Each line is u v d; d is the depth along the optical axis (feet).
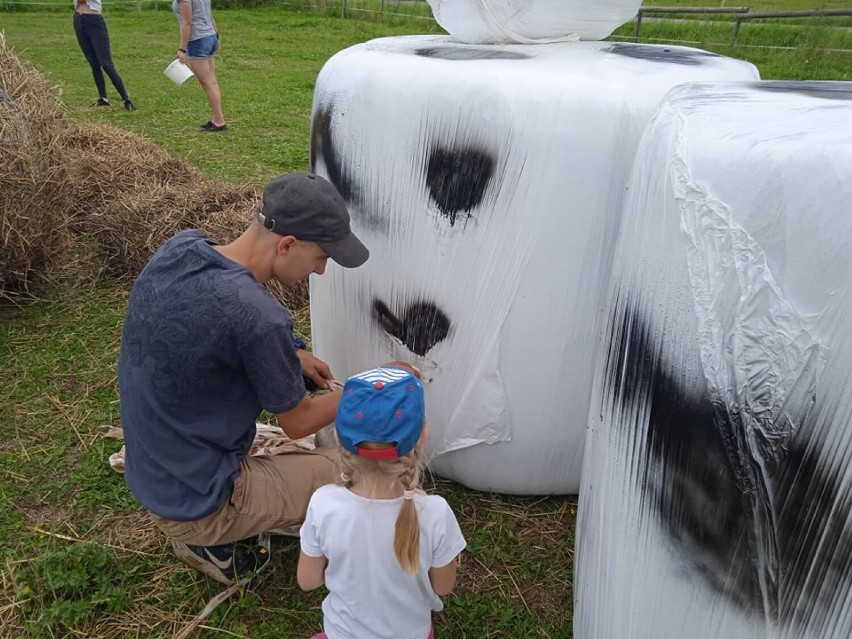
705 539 3.67
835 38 29.50
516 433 6.34
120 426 7.95
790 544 3.27
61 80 25.59
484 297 5.83
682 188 3.72
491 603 5.94
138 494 5.45
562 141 5.25
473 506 6.91
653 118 4.31
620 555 4.31
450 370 6.23
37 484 7.10
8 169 9.26
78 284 11.07
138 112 21.58
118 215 11.28
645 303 4.06
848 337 2.98
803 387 3.15
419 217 5.90
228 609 5.82
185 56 18.56
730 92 4.35
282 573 6.14
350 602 4.54
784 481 3.26
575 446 6.43
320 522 4.43
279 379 5.07
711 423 3.57
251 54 32.58
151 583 6.04
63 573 5.90
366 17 44.47
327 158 6.50
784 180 3.22
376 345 6.75
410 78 5.71
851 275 2.96
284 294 10.62
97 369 9.00
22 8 45.01
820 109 3.78
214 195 12.39
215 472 5.34
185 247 5.05
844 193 3.01
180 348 4.90
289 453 6.03
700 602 3.76
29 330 9.82
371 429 4.20
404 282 6.19
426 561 4.46
